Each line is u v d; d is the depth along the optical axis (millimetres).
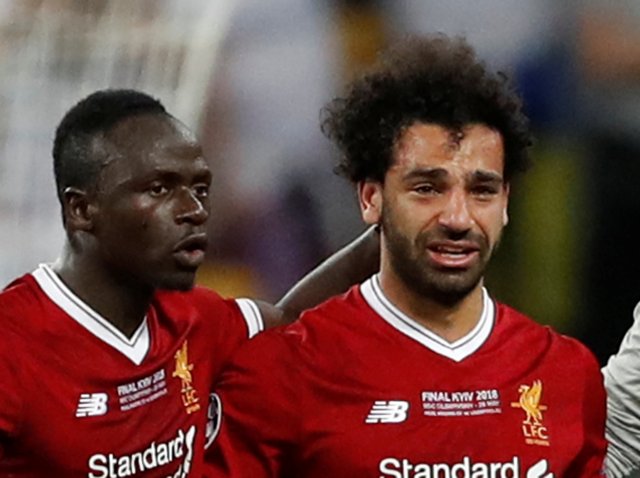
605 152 22516
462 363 10609
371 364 10539
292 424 10477
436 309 10609
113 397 10609
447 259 10195
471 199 10227
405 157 10242
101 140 10445
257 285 22375
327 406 10461
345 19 22781
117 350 10734
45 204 15562
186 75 15789
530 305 22484
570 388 10742
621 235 22391
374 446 10328
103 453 10500
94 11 15633
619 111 22547
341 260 12602
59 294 10711
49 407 10398
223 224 22469
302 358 10602
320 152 22453
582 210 22484
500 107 10344
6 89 15445
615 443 12422
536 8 22812
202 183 10531
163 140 10398
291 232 22422
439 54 10484
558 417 10648
